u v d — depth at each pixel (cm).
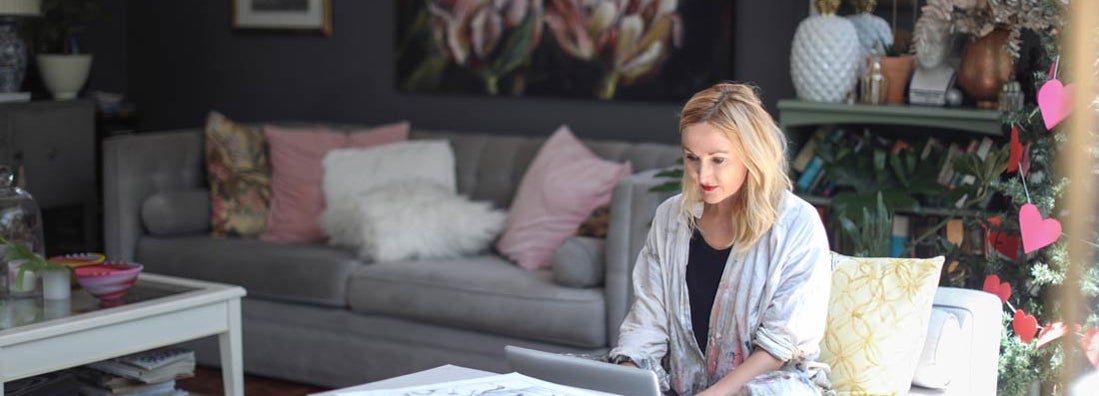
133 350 311
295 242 451
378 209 416
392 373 400
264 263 423
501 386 210
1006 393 309
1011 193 311
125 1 592
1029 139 316
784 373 225
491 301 376
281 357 423
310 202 458
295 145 471
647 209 355
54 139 514
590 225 393
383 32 520
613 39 459
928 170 363
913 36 377
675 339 245
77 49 539
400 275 396
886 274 255
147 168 464
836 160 374
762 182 230
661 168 411
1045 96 280
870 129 403
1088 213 180
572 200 404
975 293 266
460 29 496
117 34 591
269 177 473
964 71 356
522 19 480
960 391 256
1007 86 345
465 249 417
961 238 355
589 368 221
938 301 262
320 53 539
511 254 408
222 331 337
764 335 229
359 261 415
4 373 283
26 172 502
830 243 378
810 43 373
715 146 227
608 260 362
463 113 504
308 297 414
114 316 303
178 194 459
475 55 494
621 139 464
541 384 212
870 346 250
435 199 424
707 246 242
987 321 261
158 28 584
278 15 546
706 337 242
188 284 346
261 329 426
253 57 559
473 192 455
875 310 252
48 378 321
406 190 430
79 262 338
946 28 361
